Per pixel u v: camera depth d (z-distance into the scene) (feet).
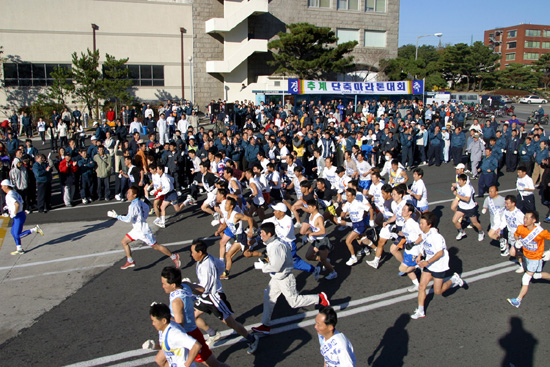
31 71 105.60
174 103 105.09
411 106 101.65
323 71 122.93
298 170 38.11
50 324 22.62
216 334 20.57
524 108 182.09
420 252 24.14
